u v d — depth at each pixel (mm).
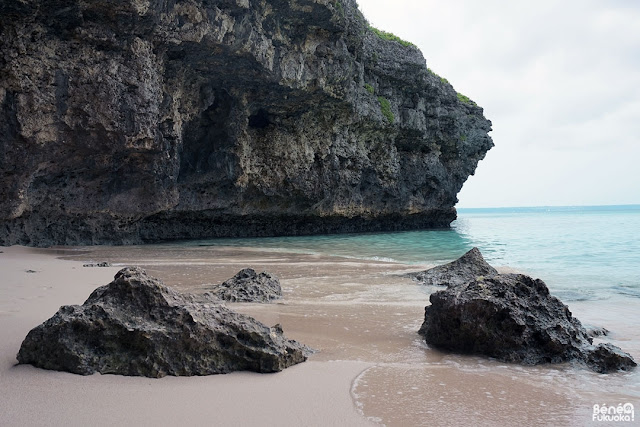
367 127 29141
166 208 19891
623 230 32125
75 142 15320
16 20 13320
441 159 37531
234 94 21531
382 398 3969
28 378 4105
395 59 29328
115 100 15250
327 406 3770
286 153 25906
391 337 5906
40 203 16797
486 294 5445
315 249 18875
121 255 15203
